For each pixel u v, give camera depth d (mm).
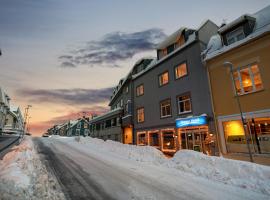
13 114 63469
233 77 13242
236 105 13453
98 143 24078
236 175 7910
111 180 7926
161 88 21688
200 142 16047
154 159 12469
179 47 19688
